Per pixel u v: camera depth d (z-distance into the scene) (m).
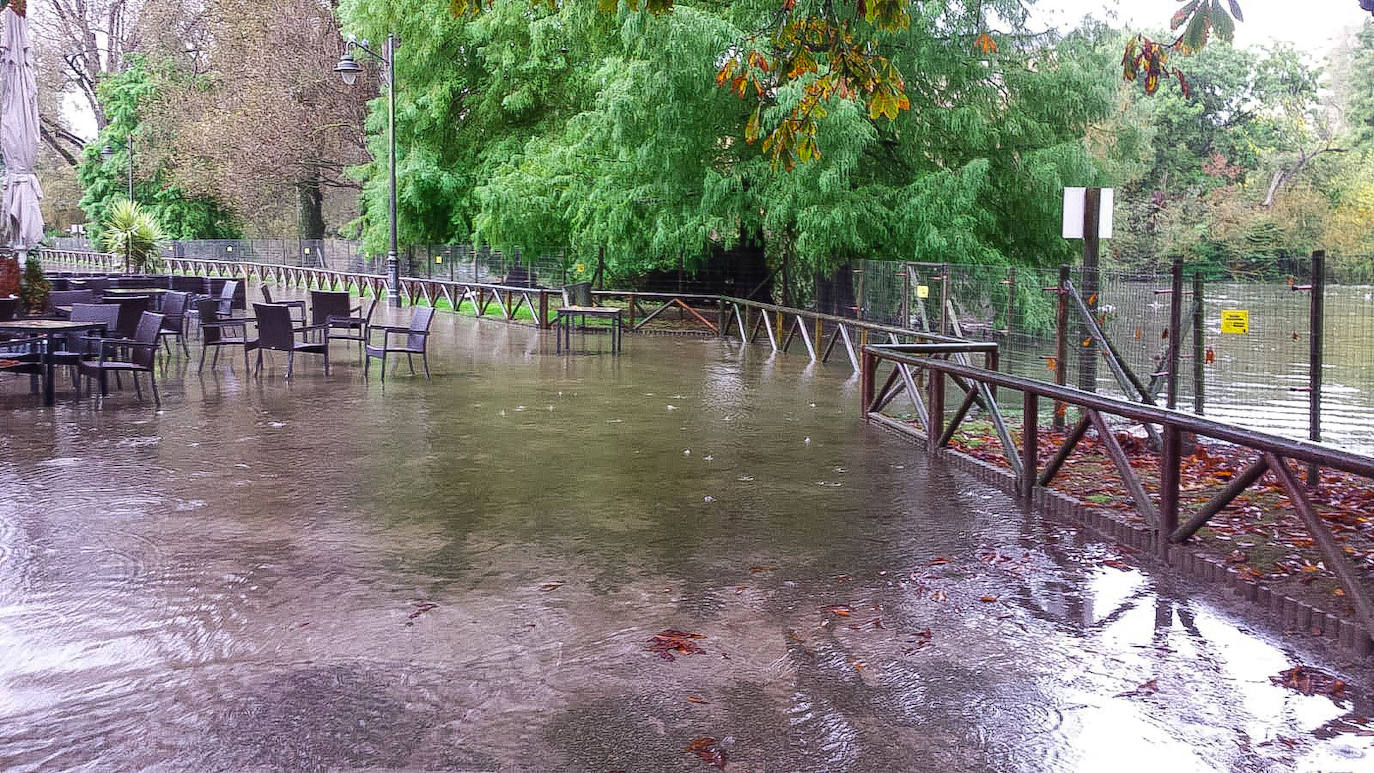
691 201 20.59
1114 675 4.32
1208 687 4.20
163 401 11.36
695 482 7.85
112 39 58.50
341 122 40.03
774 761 3.57
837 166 17.48
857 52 7.27
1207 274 10.15
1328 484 7.91
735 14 19.12
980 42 11.23
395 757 3.56
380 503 7.04
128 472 7.80
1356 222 38.31
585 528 6.49
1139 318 10.35
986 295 14.16
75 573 5.44
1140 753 3.65
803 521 6.74
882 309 16.69
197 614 4.88
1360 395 8.64
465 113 31.17
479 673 4.27
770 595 5.27
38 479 7.51
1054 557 6.00
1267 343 9.14
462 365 15.58
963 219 17.89
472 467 8.25
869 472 8.30
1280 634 4.80
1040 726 3.85
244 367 14.52
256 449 8.80
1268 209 40.00
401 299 29.83
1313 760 3.60
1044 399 12.74
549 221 24.94
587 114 21.27
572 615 4.95
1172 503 5.90
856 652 4.54
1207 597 5.30
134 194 51.03
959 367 8.43
